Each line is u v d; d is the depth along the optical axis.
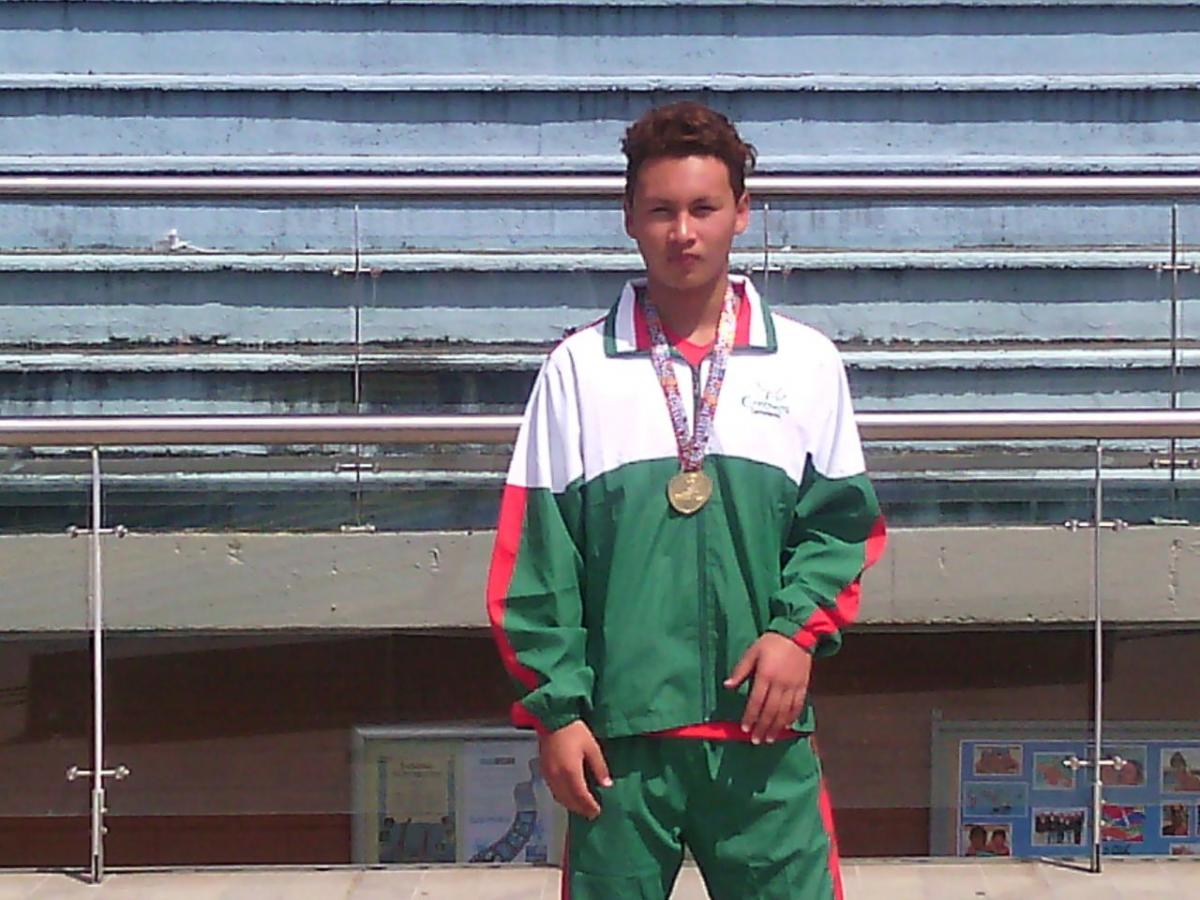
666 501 2.07
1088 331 4.93
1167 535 3.81
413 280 4.89
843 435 2.15
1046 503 3.84
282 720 3.80
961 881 3.41
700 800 2.10
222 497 3.95
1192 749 3.61
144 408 4.89
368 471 4.00
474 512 4.01
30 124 5.00
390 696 3.83
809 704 2.24
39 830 3.66
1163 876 3.42
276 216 4.92
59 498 3.87
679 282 2.08
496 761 3.69
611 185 3.82
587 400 2.10
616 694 2.07
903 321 4.91
